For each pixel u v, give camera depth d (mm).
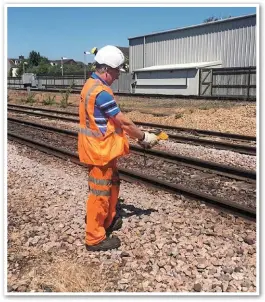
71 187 6773
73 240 4730
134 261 4219
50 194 6418
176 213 5480
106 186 4418
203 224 5109
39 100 32375
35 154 10078
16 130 14453
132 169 8469
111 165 4414
